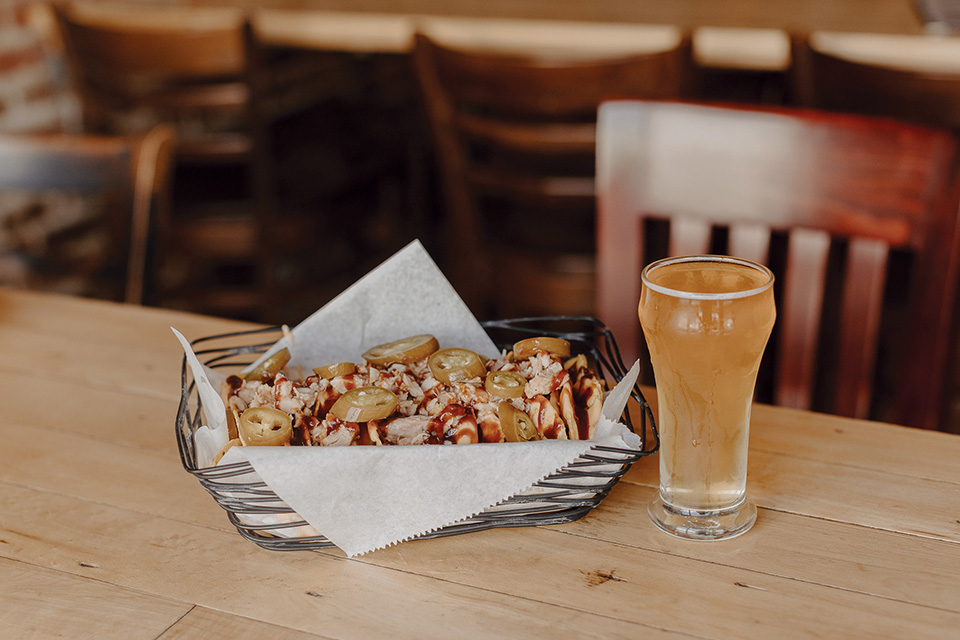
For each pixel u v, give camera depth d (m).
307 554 0.93
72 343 1.21
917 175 1.21
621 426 0.93
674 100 1.29
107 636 0.87
